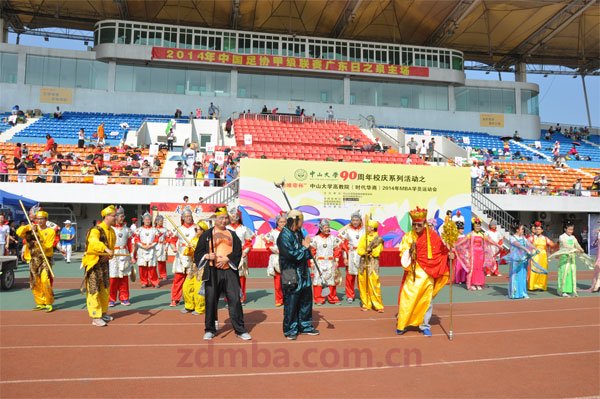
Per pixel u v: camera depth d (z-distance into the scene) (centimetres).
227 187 1889
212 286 675
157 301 988
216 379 493
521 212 2809
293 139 3066
